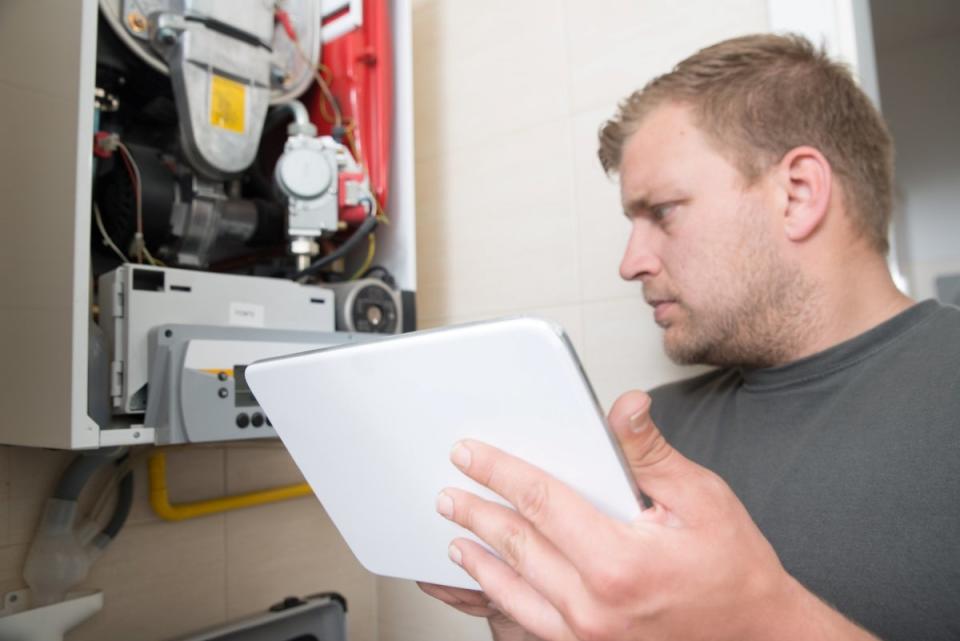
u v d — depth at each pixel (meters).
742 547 0.31
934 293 1.90
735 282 0.65
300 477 1.19
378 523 0.48
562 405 0.30
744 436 0.70
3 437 0.73
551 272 1.12
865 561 0.53
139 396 0.72
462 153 1.27
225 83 0.84
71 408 0.64
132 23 0.78
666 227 0.69
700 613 0.30
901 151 2.00
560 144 1.12
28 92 0.72
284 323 0.87
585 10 1.10
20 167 0.72
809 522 0.57
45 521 0.82
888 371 0.59
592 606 0.30
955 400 0.53
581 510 0.30
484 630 1.15
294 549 1.17
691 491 0.32
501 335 0.30
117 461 0.91
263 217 0.96
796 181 0.63
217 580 1.04
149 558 0.96
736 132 0.65
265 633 0.94
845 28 0.84
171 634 0.98
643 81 1.02
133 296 0.72
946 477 0.51
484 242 1.22
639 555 0.29
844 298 0.64
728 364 0.70
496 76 1.22
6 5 0.76
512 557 0.33
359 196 0.99
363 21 1.06
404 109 1.08
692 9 0.97
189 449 1.02
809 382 0.65
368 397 0.38
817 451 0.60
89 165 0.66
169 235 0.85
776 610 0.32
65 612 0.78
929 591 0.50
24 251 0.71
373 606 1.31
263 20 0.88
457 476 0.38
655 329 0.99
